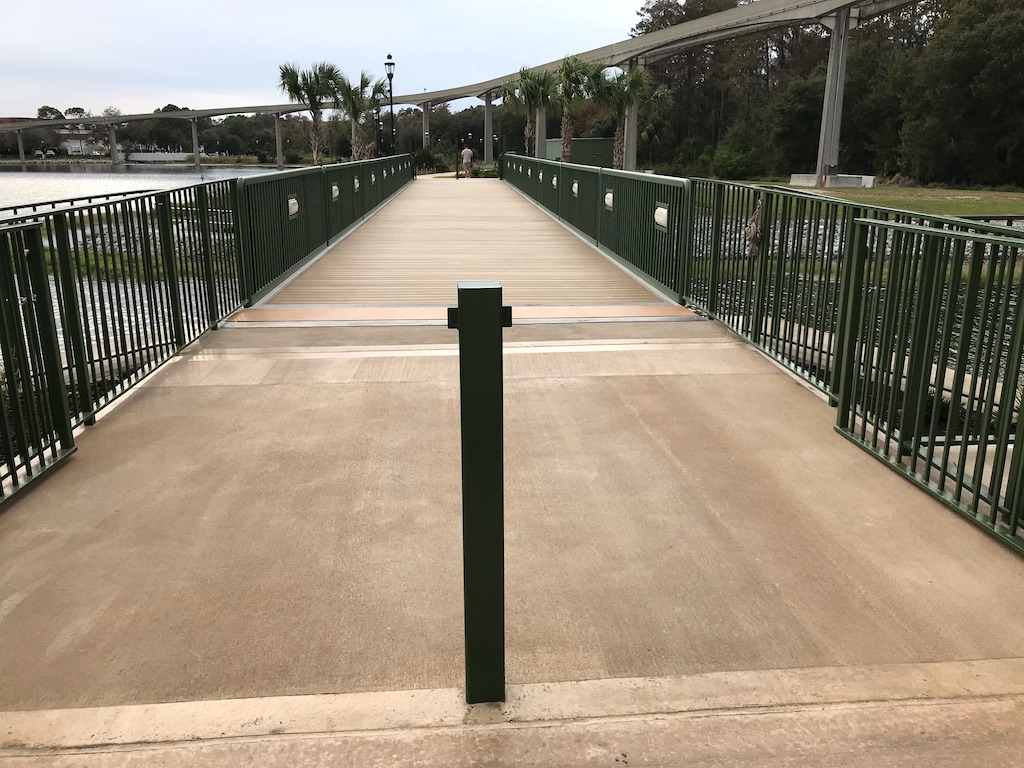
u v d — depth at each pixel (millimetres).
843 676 2039
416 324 5895
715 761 1727
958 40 46406
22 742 1804
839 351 4059
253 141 127062
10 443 3051
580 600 2406
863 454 3551
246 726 1850
